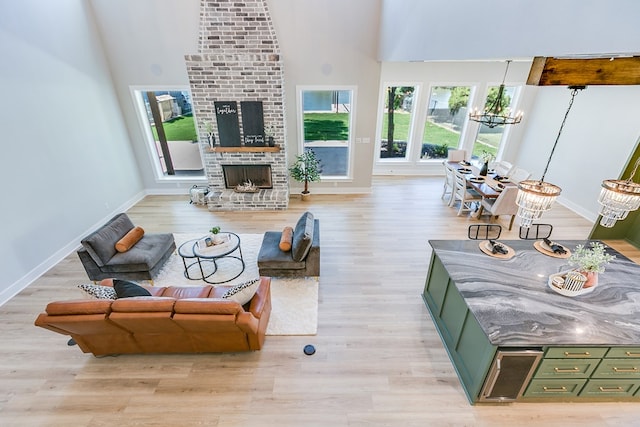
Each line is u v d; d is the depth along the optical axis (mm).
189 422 2637
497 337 2379
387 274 4504
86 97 5367
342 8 5602
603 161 5691
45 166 4555
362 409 2744
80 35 5207
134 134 6562
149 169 6930
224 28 5508
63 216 4883
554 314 2584
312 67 6035
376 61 6020
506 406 2785
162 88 6148
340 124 6906
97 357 3217
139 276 4148
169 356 3234
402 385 2953
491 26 2492
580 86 2734
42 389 2891
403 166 8398
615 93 5402
